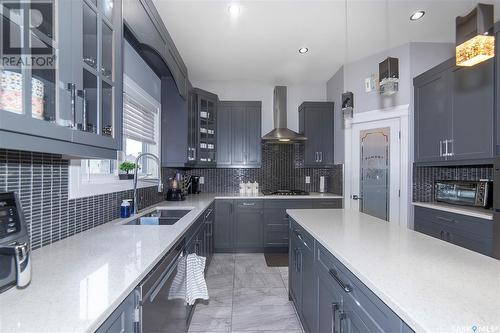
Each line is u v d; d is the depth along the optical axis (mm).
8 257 851
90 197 1751
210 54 3357
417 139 3125
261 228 3902
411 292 799
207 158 3945
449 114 2707
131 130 2557
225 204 3885
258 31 2820
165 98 3281
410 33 2920
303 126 4172
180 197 3322
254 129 4176
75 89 1022
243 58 3486
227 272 3143
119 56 1381
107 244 1366
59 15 947
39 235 1319
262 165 4477
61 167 1479
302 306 1914
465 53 1224
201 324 2074
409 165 3162
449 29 2838
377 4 2387
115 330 834
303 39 3004
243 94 4465
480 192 2514
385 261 1065
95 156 1180
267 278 2971
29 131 799
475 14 1180
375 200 3451
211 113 4035
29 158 1268
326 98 4488
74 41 1025
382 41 3084
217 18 2570
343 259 1111
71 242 1405
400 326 742
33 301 771
